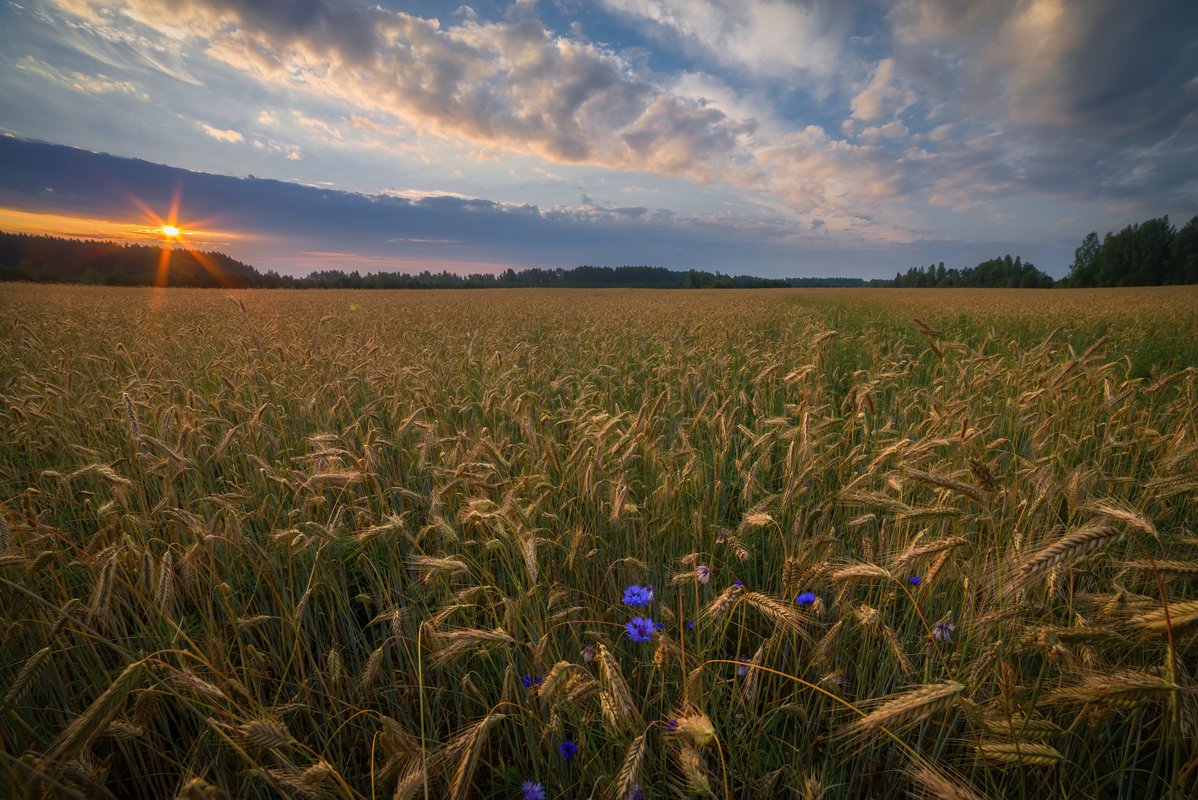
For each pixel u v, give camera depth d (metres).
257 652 2.51
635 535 3.62
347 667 3.01
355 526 3.62
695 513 3.44
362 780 2.31
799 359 8.22
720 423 4.62
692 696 2.03
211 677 2.30
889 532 3.41
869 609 2.28
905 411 5.39
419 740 2.47
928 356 9.70
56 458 4.54
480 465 3.51
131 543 2.67
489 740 2.53
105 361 7.12
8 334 11.35
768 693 2.63
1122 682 1.58
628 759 1.74
